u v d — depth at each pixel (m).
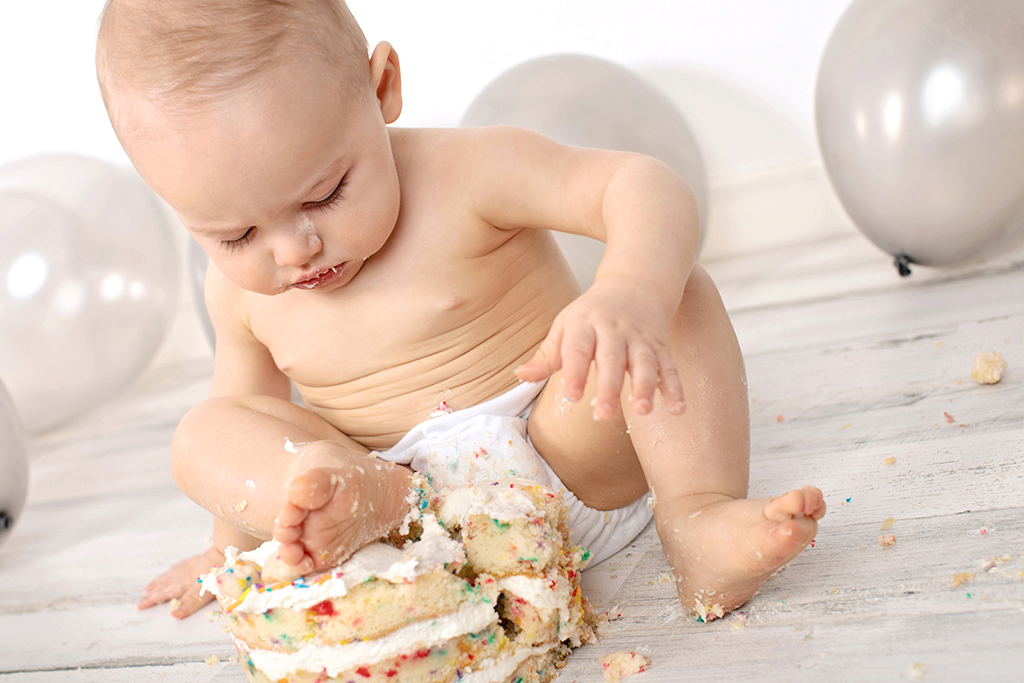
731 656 0.70
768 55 1.99
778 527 0.67
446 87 2.17
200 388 2.22
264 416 0.88
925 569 0.75
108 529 1.42
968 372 1.12
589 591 0.87
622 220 0.75
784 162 2.04
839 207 2.03
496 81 1.79
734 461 0.80
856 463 0.97
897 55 1.44
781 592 0.77
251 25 0.75
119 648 1.01
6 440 1.38
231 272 0.83
